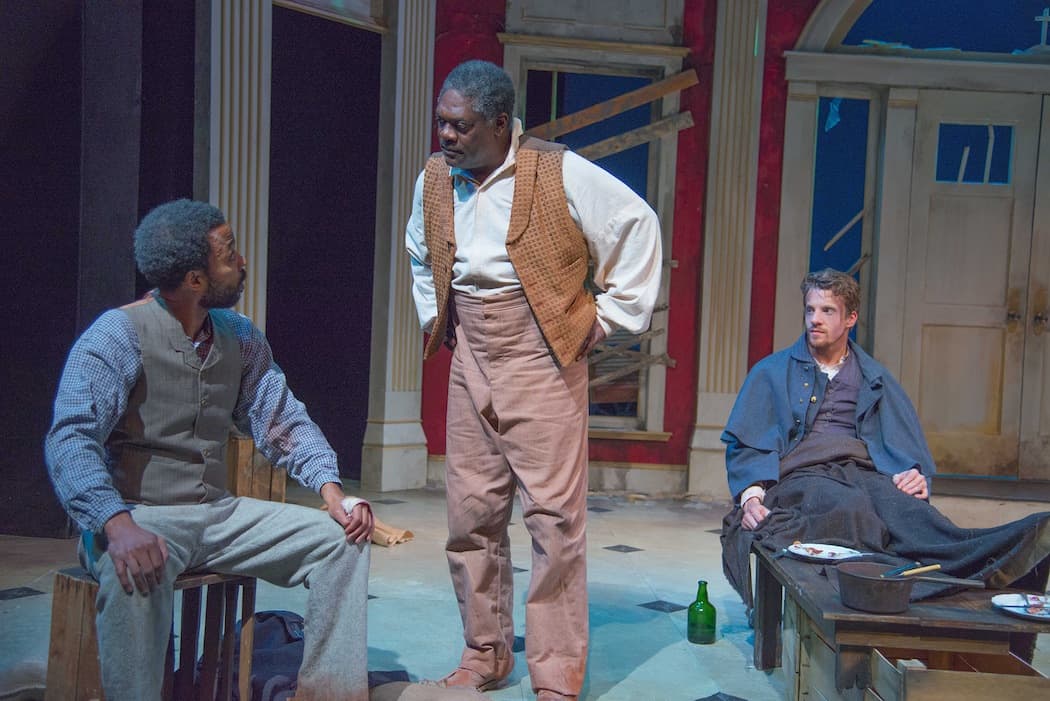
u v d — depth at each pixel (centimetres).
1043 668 308
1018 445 632
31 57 409
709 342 607
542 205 238
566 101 621
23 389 419
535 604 246
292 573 216
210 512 210
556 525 242
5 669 253
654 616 350
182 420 210
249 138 499
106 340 201
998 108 620
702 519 544
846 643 209
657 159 613
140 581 188
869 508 273
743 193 603
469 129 233
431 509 534
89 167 414
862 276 637
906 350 631
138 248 205
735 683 283
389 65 577
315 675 211
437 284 254
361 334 602
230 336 221
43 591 341
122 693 188
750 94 600
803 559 254
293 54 604
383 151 582
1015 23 629
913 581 211
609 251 243
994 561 235
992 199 627
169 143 484
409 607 347
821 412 310
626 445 618
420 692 235
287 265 617
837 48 618
